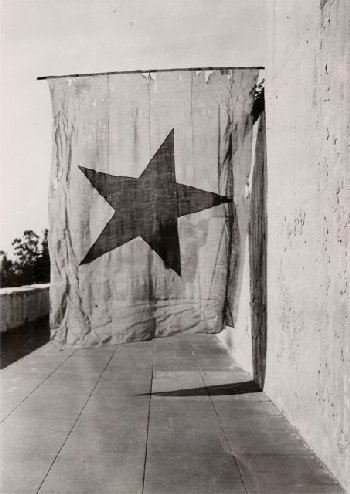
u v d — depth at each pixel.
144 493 4.07
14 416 6.10
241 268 6.19
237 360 9.80
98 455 4.85
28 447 5.05
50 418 6.02
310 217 5.14
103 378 8.26
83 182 6.12
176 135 6.13
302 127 5.36
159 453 4.91
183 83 6.12
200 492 4.09
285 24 5.97
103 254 6.14
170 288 6.19
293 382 5.75
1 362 9.66
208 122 6.14
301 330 5.45
